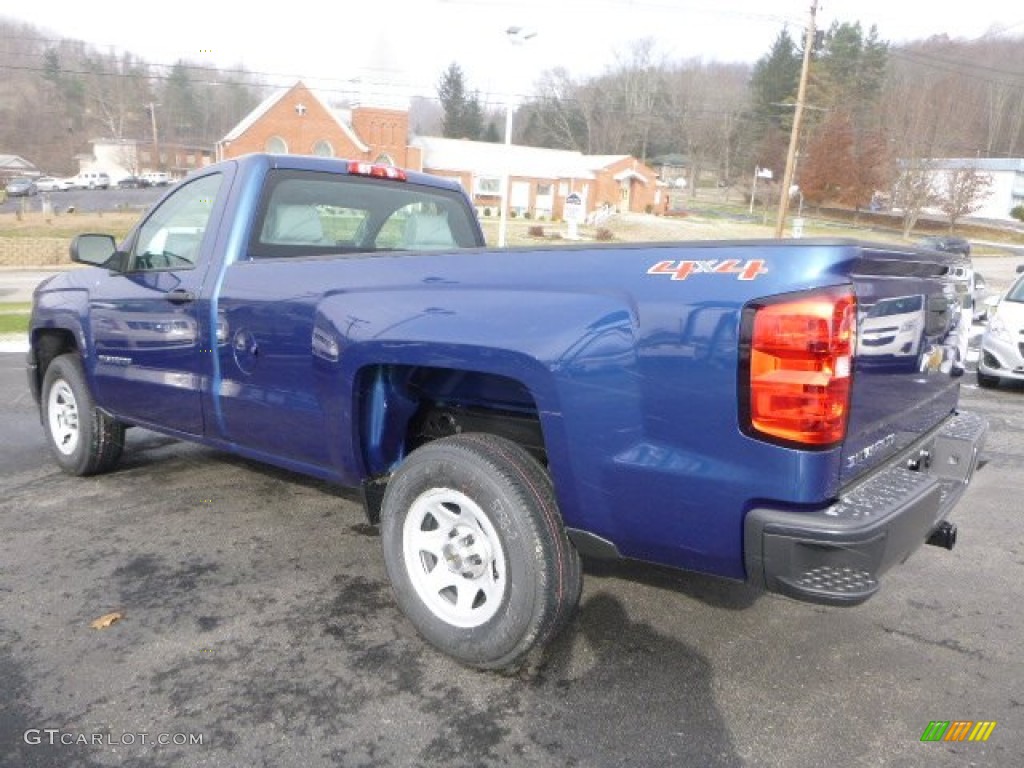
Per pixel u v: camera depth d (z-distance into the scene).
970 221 66.56
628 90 96.56
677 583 3.73
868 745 2.58
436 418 3.46
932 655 3.16
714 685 2.90
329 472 3.53
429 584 3.03
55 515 4.46
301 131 51.28
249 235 3.92
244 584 3.62
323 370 3.26
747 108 89.56
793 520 2.24
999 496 5.32
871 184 64.31
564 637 3.21
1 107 92.12
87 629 3.20
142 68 47.81
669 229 50.47
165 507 4.61
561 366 2.55
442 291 2.89
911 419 3.03
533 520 2.71
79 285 4.91
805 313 2.19
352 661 3.00
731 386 2.28
